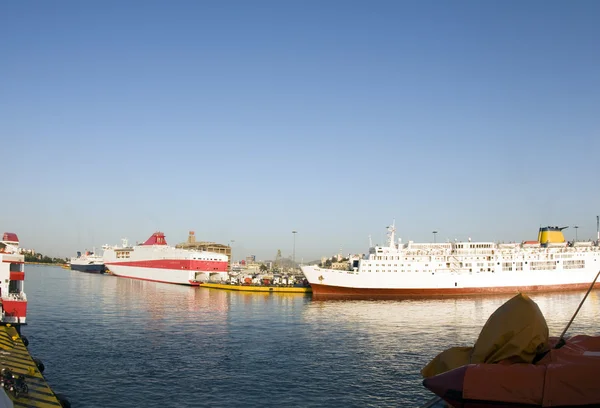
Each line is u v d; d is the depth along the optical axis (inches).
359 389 1657.2
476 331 2760.8
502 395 499.2
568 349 551.2
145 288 5821.9
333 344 2375.7
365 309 3843.5
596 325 3031.5
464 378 516.7
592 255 5531.5
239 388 1660.9
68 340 2389.3
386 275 4842.5
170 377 1776.6
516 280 5147.6
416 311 3710.6
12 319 2047.2
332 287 4886.8
